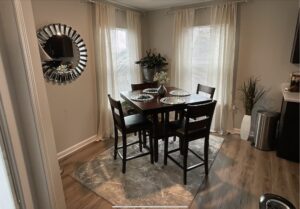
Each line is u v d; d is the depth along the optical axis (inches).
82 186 86.5
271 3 115.3
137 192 82.4
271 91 125.3
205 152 91.0
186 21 142.5
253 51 126.0
